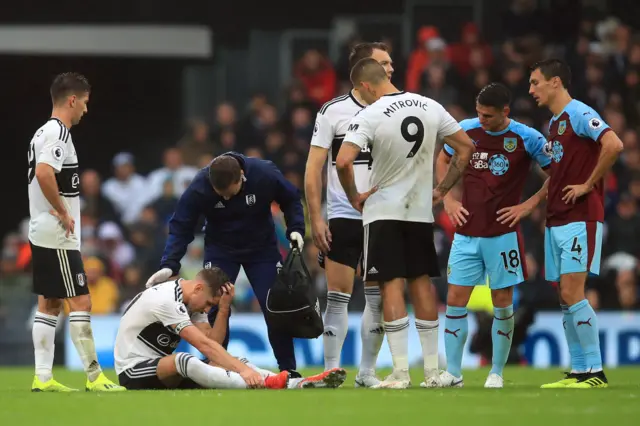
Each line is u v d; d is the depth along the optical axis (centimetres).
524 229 6050
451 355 3231
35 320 3194
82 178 6644
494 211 3203
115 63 7969
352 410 2303
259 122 7044
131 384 3042
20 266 6181
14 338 5700
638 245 6212
